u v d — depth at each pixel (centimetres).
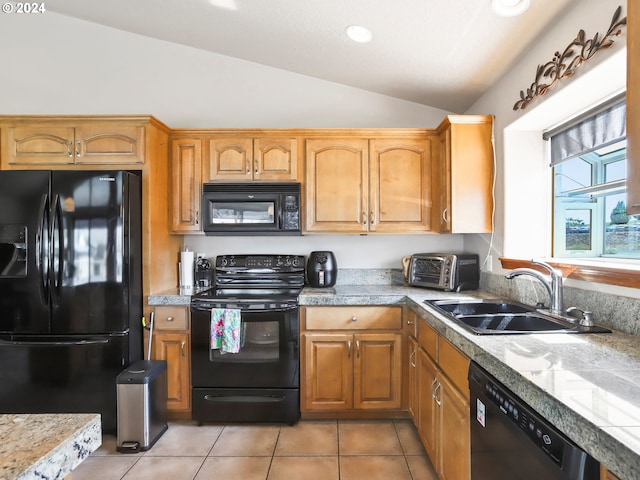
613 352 108
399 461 189
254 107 288
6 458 49
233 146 254
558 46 160
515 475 92
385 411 230
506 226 212
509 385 96
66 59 285
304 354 228
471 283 244
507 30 171
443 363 157
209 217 250
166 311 228
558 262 171
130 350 216
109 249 209
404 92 268
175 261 271
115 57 286
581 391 80
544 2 149
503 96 213
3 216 208
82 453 56
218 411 225
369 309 227
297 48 245
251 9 213
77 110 285
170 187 255
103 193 209
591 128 171
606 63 132
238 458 192
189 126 288
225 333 218
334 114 287
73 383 212
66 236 208
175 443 207
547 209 208
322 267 262
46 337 212
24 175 208
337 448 201
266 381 225
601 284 144
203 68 288
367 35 207
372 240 289
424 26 184
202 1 218
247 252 289
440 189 248
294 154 254
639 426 64
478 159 228
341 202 253
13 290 208
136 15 255
